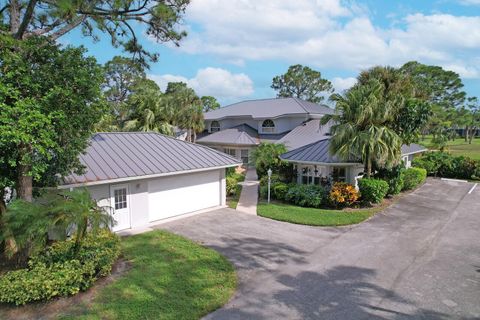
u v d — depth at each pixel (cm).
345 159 1730
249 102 4022
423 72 6450
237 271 989
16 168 948
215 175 1798
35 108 832
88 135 1053
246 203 1892
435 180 2692
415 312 769
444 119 5544
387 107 1652
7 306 772
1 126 755
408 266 1029
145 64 1293
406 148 2539
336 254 1128
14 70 830
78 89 952
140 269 980
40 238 891
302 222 1498
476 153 4538
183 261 1048
